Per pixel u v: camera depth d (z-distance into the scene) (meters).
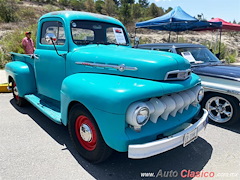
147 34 25.25
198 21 8.79
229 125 4.48
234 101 4.29
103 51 3.35
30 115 4.86
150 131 2.58
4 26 18.28
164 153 3.42
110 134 2.47
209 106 4.69
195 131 2.91
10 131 4.03
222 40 24.30
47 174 2.82
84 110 2.83
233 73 4.34
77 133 3.17
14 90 5.34
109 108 2.43
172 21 8.82
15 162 3.07
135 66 2.86
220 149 3.57
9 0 25.47
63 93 3.10
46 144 3.58
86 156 3.07
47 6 35.59
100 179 2.75
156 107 2.62
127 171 2.94
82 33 3.78
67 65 3.56
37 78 4.40
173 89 2.75
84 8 47.12
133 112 2.39
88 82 2.78
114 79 2.78
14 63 5.06
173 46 5.45
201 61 5.36
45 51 4.02
